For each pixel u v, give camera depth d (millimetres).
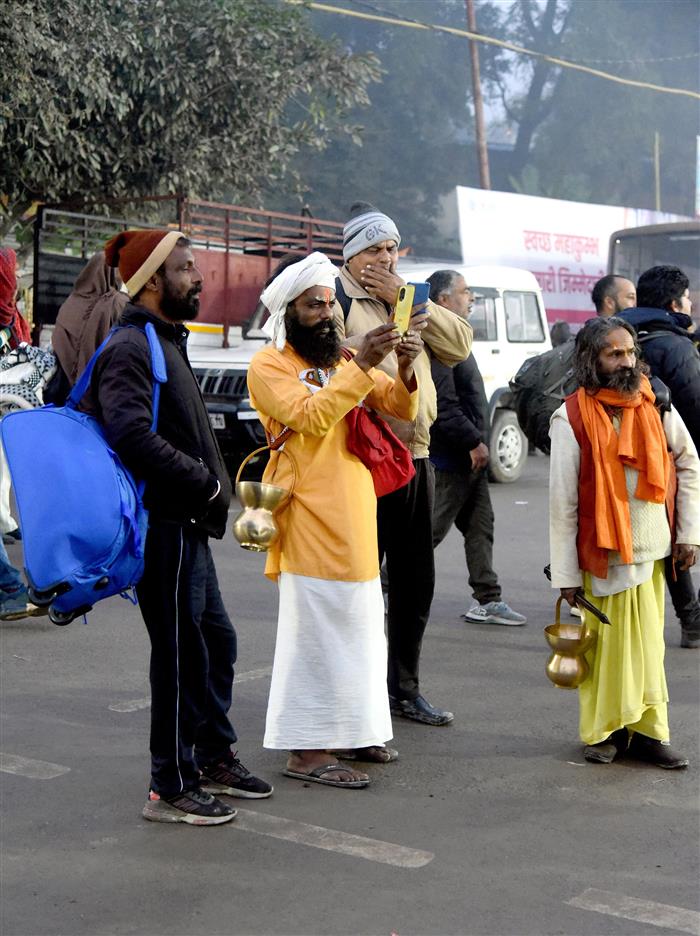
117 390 3865
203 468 3982
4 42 14125
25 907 3623
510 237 23484
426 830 4203
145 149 16750
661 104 40094
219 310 13953
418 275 12688
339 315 4918
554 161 40469
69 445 3826
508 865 3924
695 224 20188
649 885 3789
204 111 17109
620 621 4723
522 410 6805
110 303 7191
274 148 17875
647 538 4691
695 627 6703
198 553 4090
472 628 7258
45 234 13555
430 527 5270
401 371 4473
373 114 35531
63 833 4168
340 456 4477
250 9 17078
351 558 4438
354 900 3668
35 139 15078
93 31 15047
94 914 3582
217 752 4465
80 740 5152
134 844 4074
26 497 3768
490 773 4789
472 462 6984
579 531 4711
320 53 17797
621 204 40562
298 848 4047
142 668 6281
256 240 15078
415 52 36469
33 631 7031
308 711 4523
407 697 5453
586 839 4141
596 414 4684
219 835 4148
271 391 4379
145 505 3975
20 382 7609
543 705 5727
